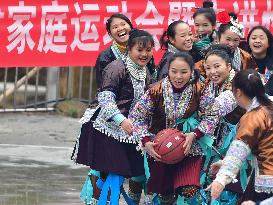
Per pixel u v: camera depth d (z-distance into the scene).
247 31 19.36
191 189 11.76
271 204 9.22
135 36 12.21
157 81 12.77
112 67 12.22
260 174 9.60
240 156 9.49
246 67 13.59
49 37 18.81
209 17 14.11
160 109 11.87
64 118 22.67
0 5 18.53
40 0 18.73
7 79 23.94
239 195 12.06
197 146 11.89
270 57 13.77
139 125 11.85
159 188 11.98
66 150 18.55
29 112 23.19
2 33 18.59
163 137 11.62
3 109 23.00
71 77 23.53
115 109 11.99
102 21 18.97
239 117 12.07
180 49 13.08
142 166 12.38
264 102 9.72
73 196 14.43
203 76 12.87
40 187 14.98
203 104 11.83
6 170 16.27
